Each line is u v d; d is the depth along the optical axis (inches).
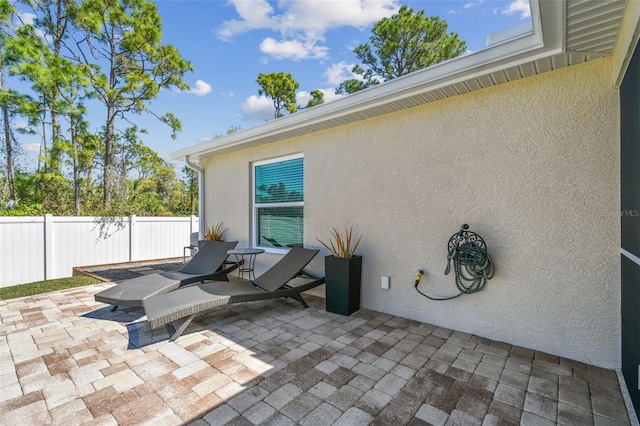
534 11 84.4
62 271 310.2
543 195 124.4
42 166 503.5
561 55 109.0
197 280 199.6
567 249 119.9
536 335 126.7
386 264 171.2
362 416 85.4
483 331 139.6
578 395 95.1
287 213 232.1
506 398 93.7
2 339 137.5
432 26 522.3
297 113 186.2
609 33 93.4
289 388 98.8
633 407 88.0
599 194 113.5
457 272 144.9
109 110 544.7
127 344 132.2
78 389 98.5
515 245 131.0
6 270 273.0
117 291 167.5
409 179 161.8
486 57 115.7
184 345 131.0
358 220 183.0
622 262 104.0
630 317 92.4
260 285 180.1
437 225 152.6
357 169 183.2
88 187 570.3
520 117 128.9
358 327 151.0
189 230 419.2
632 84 85.7
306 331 146.3
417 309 160.1
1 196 476.1
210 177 294.2
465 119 143.2
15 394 96.0
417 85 135.6
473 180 141.4
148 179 726.5
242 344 131.8
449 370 110.0
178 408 89.0
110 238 349.4
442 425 82.0
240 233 264.2
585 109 115.4
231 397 94.0
